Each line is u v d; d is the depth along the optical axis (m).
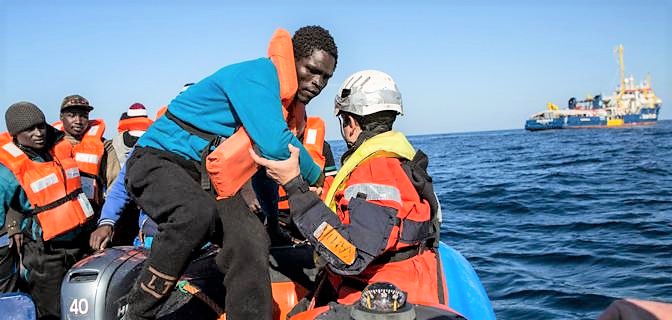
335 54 3.07
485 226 13.27
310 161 2.91
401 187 2.83
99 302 3.04
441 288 2.87
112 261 3.20
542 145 64.31
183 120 2.77
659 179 22.30
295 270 3.35
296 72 3.01
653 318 1.17
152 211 2.66
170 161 2.75
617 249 9.99
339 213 2.97
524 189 20.70
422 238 2.92
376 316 2.21
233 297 2.61
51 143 4.65
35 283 4.46
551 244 10.73
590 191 19.12
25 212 4.44
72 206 4.43
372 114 3.05
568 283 8.13
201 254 3.47
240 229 2.68
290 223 3.91
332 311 2.43
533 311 7.07
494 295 7.83
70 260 4.54
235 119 2.78
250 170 2.69
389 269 2.86
